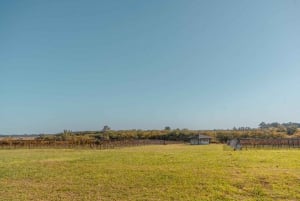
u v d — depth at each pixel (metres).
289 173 22.81
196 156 37.97
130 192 17.73
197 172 23.81
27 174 23.72
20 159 36.84
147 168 26.28
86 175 23.08
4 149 64.25
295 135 101.19
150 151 51.41
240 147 56.84
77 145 76.31
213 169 25.33
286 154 40.25
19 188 18.89
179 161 31.66
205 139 95.19
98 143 81.38
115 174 23.33
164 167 26.84
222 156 37.62
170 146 77.56
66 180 21.28
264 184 19.47
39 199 16.34
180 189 18.31
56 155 43.66
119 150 56.97
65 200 16.16
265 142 69.38
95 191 18.05
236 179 20.95
